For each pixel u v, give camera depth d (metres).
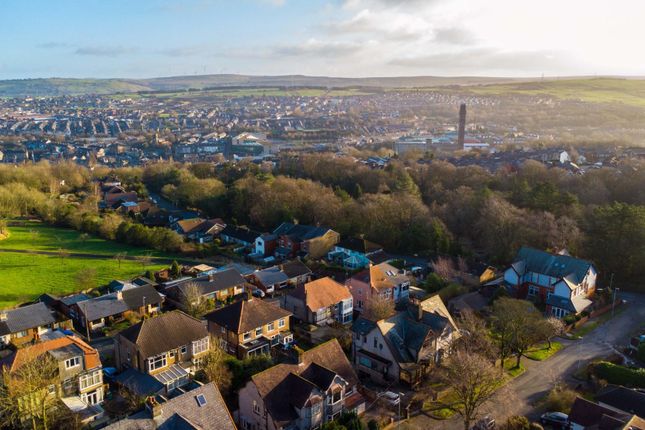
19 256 126.62
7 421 52.72
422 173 171.38
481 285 100.19
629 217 104.06
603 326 86.00
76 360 60.41
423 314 74.12
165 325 69.31
